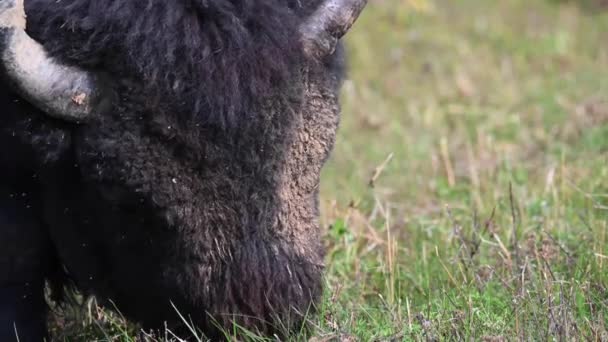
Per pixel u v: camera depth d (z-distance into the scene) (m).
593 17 38.31
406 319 12.28
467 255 13.84
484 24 36.16
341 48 11.11
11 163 10.77
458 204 17.81
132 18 9.84
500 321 11.98
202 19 9.93
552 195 16.91
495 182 18.92
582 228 15.16
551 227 15.33
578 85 28.75
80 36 9.91
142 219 10.06
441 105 28.02
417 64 32.09
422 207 18.19
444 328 11.71
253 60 9.79
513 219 13.81
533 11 38.62
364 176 21.41
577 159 20.59
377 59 32.41
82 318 13.12
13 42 9.55
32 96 9.70
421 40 34.09
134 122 9.78
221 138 9.73
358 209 17.12
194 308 10.31
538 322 11.34
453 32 35.38
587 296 12.32
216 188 9.85
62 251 11.18
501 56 33.12
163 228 10.00
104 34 9.86
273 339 10.38
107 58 9.88
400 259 15.10
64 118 9.88
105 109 9.88
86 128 9.95
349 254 14.89
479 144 22.44
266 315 10.21
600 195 15.87
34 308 11.60
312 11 10.55
